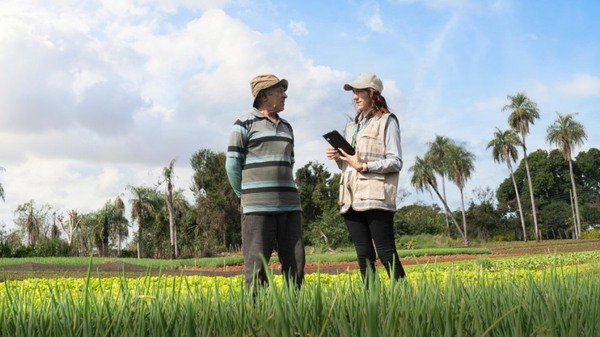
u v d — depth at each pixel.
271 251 4.82
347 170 5.38
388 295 2.25
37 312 2.52
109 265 18.77
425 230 67.81
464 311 1.93
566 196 104.75
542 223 95.56
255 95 4.95
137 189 67.50
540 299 2.11
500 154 70.62
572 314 1.95
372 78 5.46
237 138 4.89
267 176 4.82
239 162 4.90
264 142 4.87
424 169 71.12
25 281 6.32
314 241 51.75
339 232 51.56
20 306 2.40
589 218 100.75
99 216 72.81
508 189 106.75
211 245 58.94
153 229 72.38
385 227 5.18
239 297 2.35
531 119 68.44
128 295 2.29
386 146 5.32
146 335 2.00
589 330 1.76
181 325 1.98
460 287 2.47
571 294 2.51
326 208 61.78
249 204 4.80
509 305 2.18
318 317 1.98
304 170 64.50
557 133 72.62
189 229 66.50
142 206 67.75
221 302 2.40
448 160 69.38
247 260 4.79
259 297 2.43
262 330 1.69
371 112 5.52
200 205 61.62
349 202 5.28
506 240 76.12
